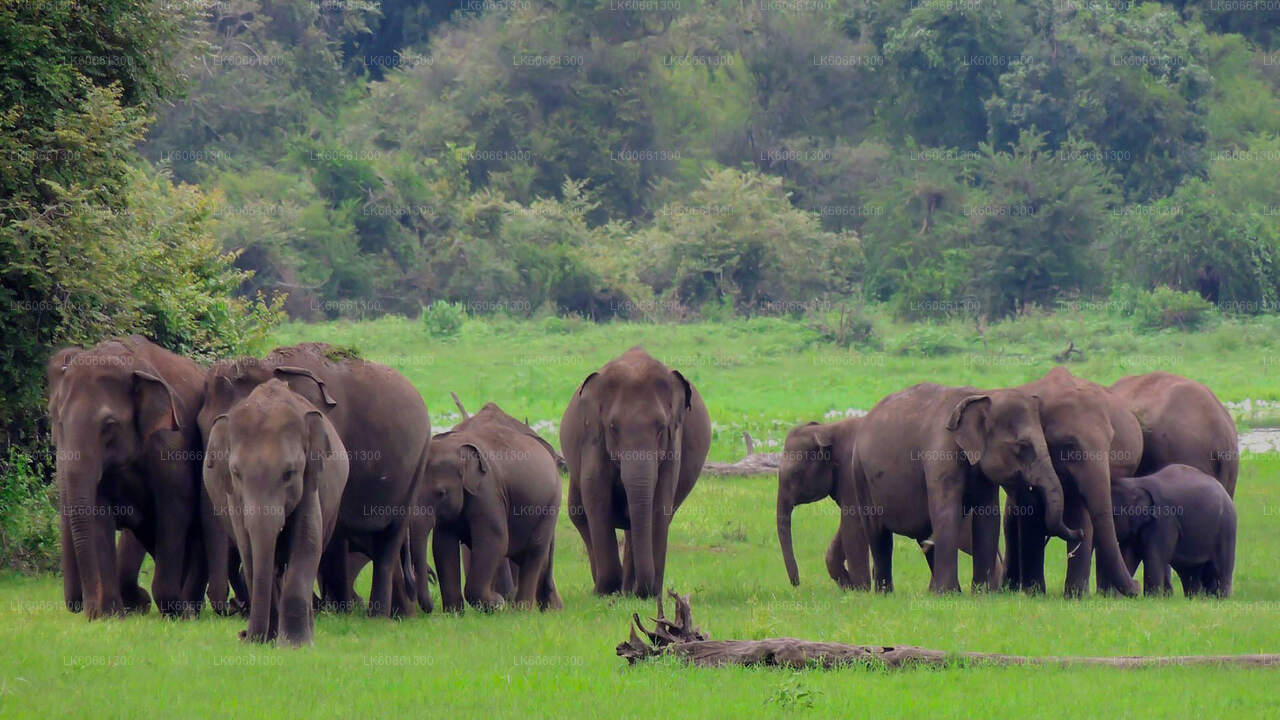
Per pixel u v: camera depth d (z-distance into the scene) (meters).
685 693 9.03
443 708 8.65
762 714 8.46
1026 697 8.84
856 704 8.67
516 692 9.13
